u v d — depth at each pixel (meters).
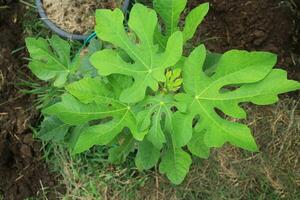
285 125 1.87
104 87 1.27
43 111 1.26
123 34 1.26
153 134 1.29
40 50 1.51
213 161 1.86
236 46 1.91
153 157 1.42
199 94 1.24
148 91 1.33
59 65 1.52
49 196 1.89
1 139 1.90
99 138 1.28
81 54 1.87
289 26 1.91
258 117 1.87
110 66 1.25
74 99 1.26
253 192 1.85
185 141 1.24
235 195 1.84
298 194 1.84
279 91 1.20
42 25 1.97
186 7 1.93
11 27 1.99
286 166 1.85
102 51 1.26
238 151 1.86
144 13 1.24
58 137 1.55
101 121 1.56
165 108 1.28
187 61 1.23
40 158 1.90
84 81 1.26
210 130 1.24
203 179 1.85
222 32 1.92
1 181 1.90
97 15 1.26
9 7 2.00
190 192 1.85
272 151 1.86
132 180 1.86
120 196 1.86
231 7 1.91
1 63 1.96
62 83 1.50
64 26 1.89
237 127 1.23
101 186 1.87
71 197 1.88
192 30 1.30
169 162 1.39
